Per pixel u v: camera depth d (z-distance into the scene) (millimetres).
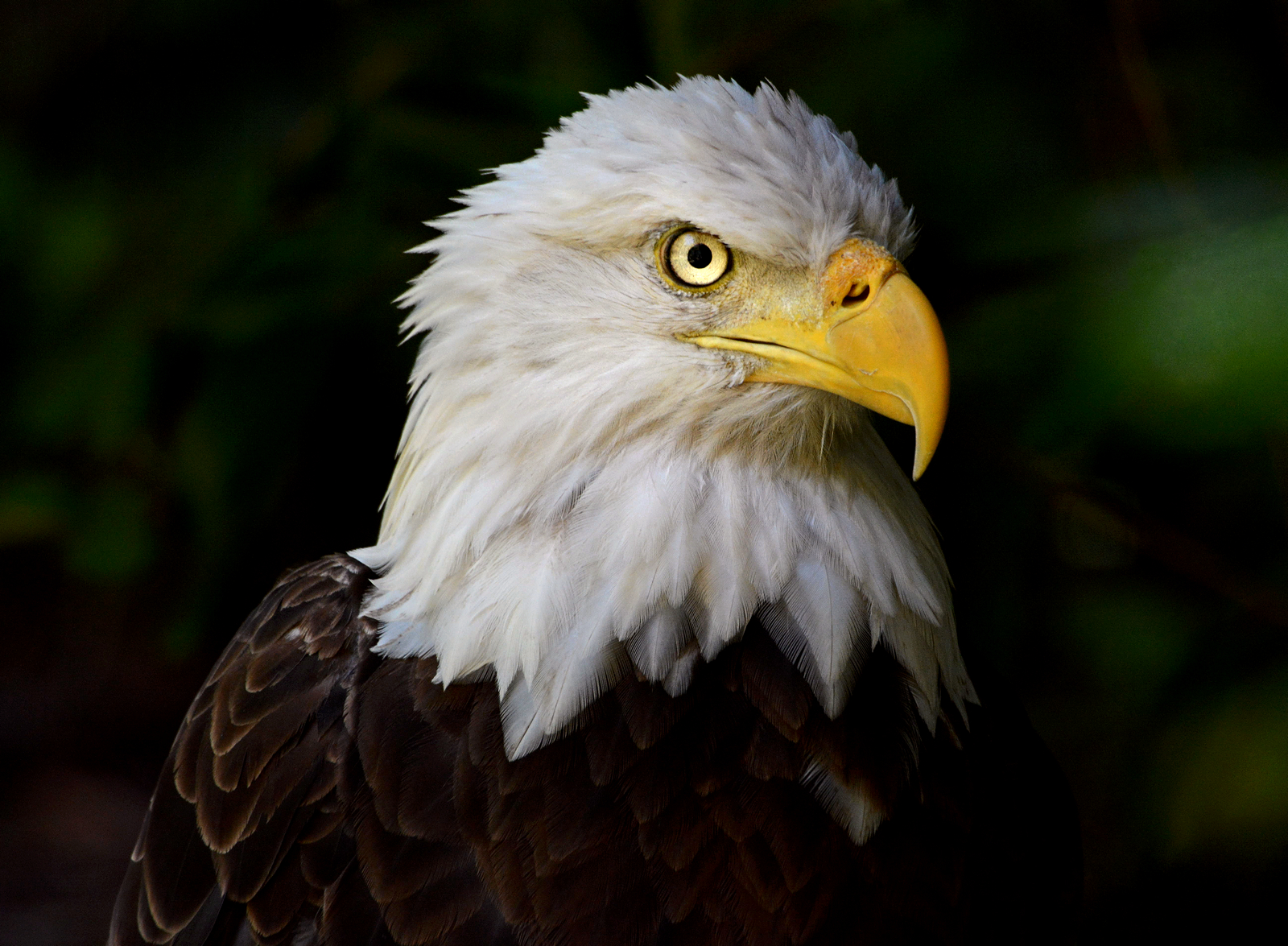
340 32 5328
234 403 5215
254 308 5195
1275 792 5105
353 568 4992
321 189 5238
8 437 5324
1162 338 4961
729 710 4938
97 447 5285
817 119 4961
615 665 4934
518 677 4938
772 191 4934
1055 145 5234
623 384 4941
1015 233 5082
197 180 5332
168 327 5238
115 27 5754
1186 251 4973
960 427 5172
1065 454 5172
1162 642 5215
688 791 4930
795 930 4926
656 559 4938
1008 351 5066
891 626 4961
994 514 5207
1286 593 5188
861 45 5230
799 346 4938
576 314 4945
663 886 4922
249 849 4945
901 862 4945
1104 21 5219
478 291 4957
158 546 5316
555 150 4961
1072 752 5242
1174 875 5238
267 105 5391
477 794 4930
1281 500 5195
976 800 4977
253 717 4965
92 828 6863
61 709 7535
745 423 4945
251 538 5258
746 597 4941
